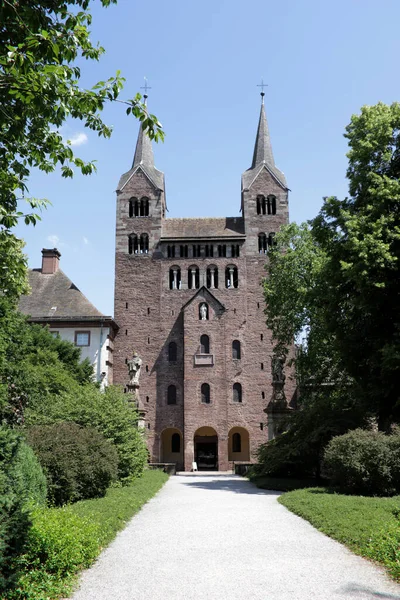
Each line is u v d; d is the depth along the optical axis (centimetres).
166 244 6347
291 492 2205
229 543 1266
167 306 6175
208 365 5922
